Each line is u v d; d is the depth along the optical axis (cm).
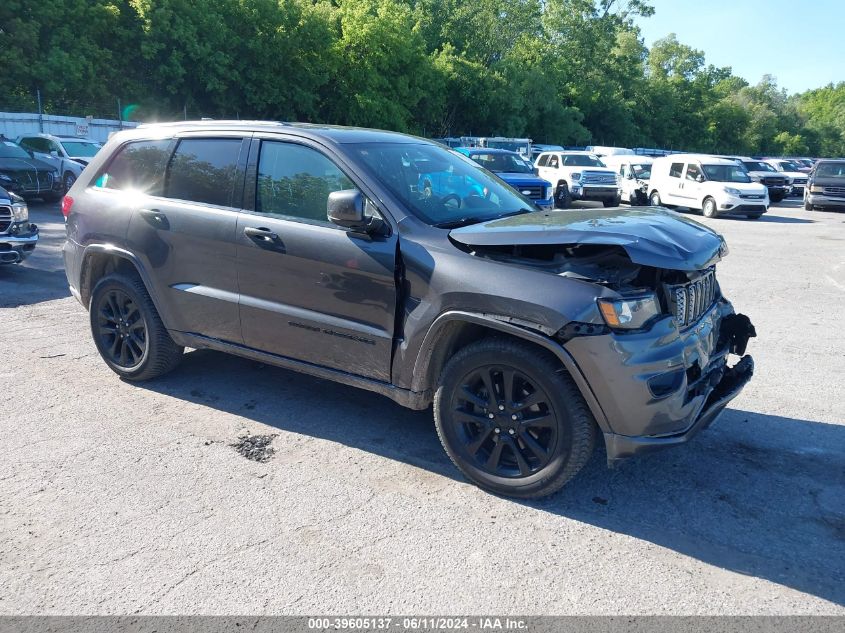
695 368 341
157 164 461
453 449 357
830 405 486
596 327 305
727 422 452
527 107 5319
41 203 1734
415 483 360
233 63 3338
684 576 286
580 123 6400
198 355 556
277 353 412
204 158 439
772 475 379
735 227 1744
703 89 8269
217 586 272
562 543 308
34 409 442
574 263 326
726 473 379
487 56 5259
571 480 367
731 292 887
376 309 364
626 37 6725
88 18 2838
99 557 289
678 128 7838
